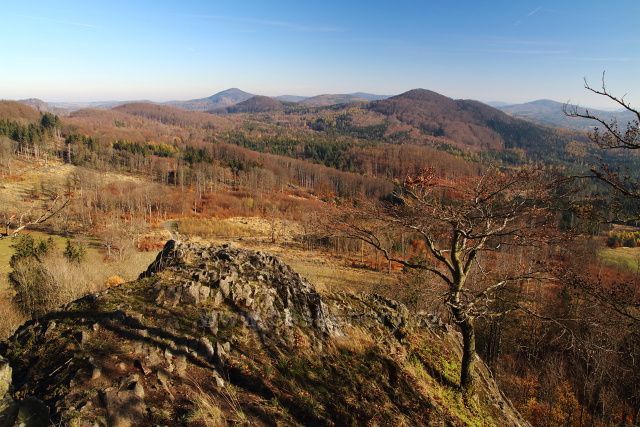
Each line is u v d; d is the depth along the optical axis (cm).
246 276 988
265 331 824
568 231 882
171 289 849
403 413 773
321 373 777
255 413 608
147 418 529
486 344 2239
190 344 707
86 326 706
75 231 4006
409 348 1040
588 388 1755
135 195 5594
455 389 985
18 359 645
